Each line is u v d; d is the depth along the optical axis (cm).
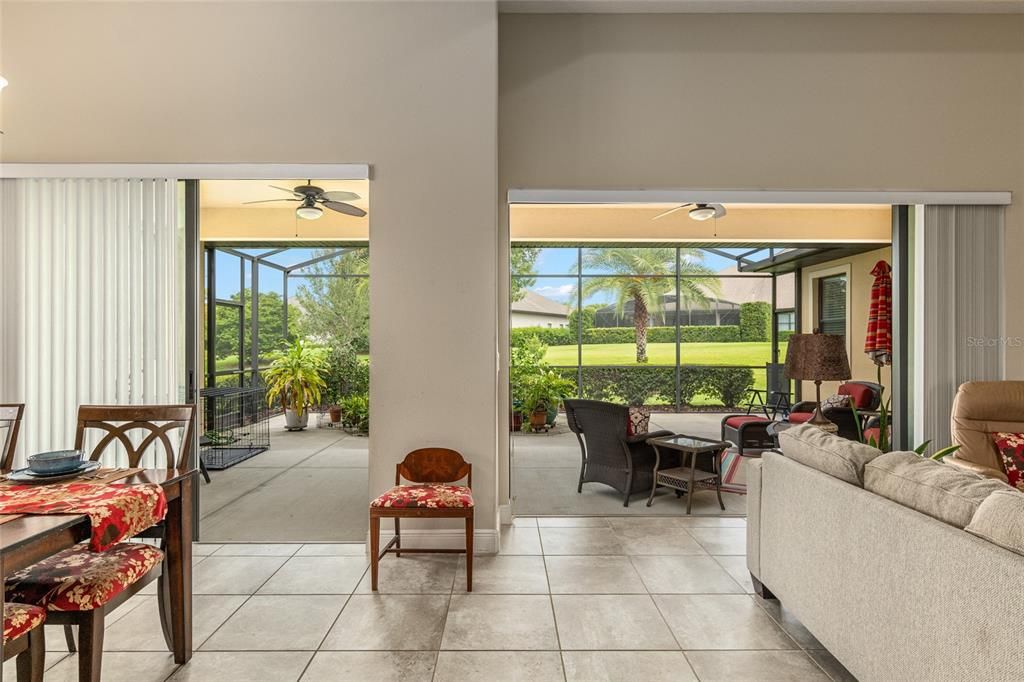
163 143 329
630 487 412
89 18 329
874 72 367
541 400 773
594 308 927
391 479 324
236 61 329
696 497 439
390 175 325
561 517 385
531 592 268
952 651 139
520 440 709
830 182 367
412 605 256
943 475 164
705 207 500
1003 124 369
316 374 833
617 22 368
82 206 333
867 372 770
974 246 369
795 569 219
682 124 368
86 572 178
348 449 661
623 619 242
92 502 167
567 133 369
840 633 188
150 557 197
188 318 340
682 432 748
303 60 328
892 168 368
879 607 168
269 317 908
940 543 144
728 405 936
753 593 268
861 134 368
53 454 201
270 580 284
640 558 310
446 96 325
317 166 326
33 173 327
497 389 360
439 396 324
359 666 208
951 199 364
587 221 670
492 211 324
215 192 633
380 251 325
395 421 324
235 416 791
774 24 367
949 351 368
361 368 910
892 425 388
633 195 367
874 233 678
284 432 795
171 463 224
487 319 324
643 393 927
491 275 323
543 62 369
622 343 930
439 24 326
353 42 328
